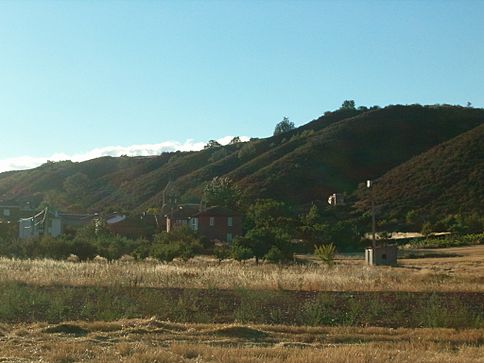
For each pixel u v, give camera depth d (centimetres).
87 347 1565
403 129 13262
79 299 2475
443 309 2236
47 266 3797
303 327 2003
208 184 11262
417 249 6638
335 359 1392
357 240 7344
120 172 17300
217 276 3103
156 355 1417
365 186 10350
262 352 1501
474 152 9719
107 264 4128
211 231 8650
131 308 2308
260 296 2456
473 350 1614
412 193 9206
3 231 7750
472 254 5934
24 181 17975
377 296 2488
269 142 15300
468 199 8656
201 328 1944
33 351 1510
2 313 2238
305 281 2894
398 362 1386
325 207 9675
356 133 13050
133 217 9894
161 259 5500
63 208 13538
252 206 9238
